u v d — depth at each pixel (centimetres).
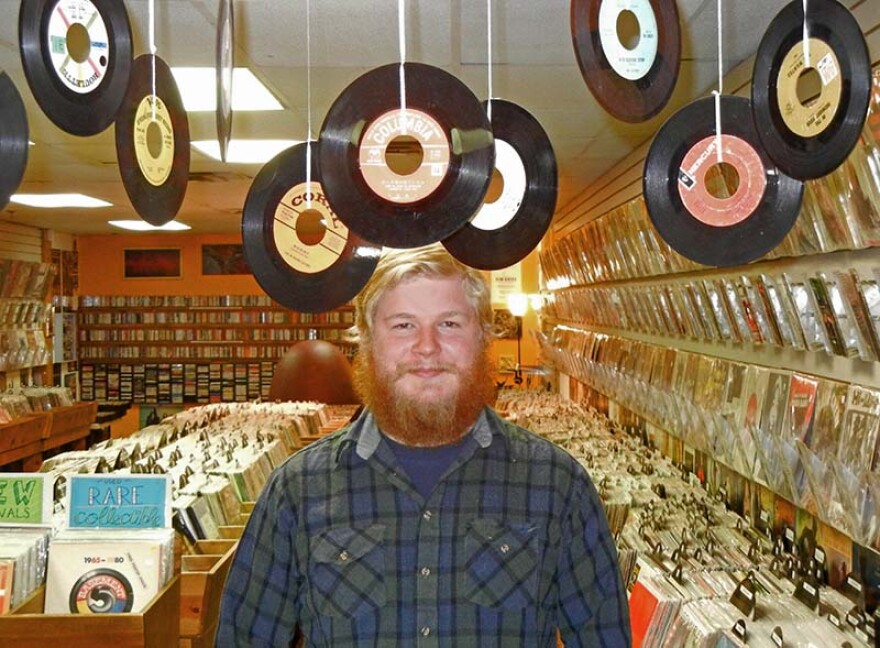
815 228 221
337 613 132
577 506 141
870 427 199
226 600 141
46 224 952
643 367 420
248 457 357
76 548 188
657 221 141
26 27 125
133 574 188
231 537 269
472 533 135
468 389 138
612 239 455
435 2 249
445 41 288
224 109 164
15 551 183
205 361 1127
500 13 260
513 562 134
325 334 1116
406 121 127
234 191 681
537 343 891
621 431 470
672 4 141
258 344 1125
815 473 227
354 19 264
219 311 1127
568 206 722
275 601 138
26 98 362
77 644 176
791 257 258
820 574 245
